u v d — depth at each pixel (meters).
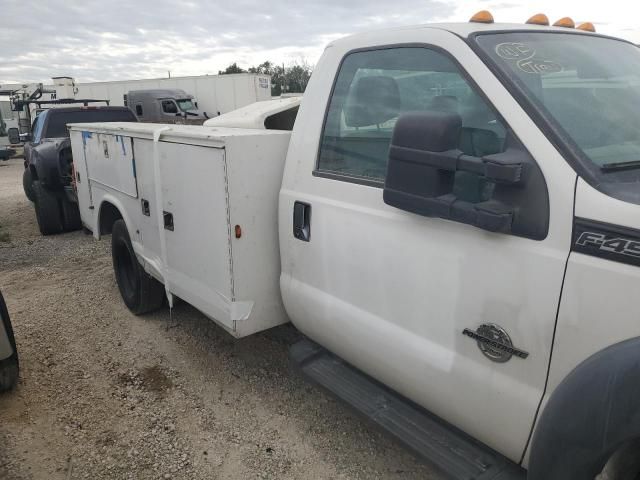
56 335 4.47
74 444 3.09
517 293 1.84
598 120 1.96
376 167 2.44
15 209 10.70
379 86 2.46
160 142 3.42
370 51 2.55
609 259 1.60
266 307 3.12
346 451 3.00
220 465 2.90
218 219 2.96
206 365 3.94
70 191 7.68
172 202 3.43
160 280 3.92
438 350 2.16
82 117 9.00
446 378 2.13
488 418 2.03
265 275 3.07
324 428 3.20
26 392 3.61
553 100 1.96
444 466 2.12
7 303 5.21
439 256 2.09
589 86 2.12
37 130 9.06
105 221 5.09
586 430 1.62
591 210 1.64
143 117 23.64
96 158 4.80
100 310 4.97
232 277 2.96
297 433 3.16
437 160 1.85
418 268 2.19
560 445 1.69
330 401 3.47
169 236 3.56
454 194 2.00
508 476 2.02
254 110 4.08
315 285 2.77
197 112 23.53
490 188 1.94
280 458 2.95
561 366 1.75
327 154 2.69
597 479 1.67
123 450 3.03
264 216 2.99
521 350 1.85
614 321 1.60
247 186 2.90
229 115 4.20
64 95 20.77
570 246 1.69
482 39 2.16
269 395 3.54
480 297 1.96
